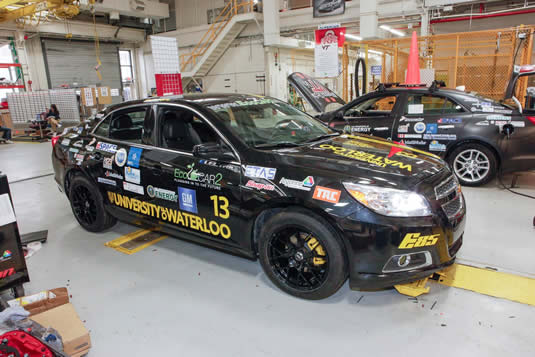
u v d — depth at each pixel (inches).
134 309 105.7
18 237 104.7
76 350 87.6
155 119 131.8
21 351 78.1
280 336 91.9
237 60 740.0
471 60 419.5
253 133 119.7
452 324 93.3
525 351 83.2
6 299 112.7
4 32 682.8
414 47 281.6
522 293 104.4
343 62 361.4
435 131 205.6
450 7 505.7
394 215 90.9
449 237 97.8
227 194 110.4
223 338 92.0
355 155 110.0
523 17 574.9
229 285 116.4
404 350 85.3
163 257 137.6
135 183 134.7
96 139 151.0
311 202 95.5
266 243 106.4
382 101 281.3
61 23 729.0
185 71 801.6
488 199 182.4
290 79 245.4
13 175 295.4
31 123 571.5
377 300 105.0
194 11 789.9
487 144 194.7
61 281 123.2
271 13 639.8
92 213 158.9
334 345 87.9
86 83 820.0
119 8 720.3
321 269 100.9
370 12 545.3
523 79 303.3
